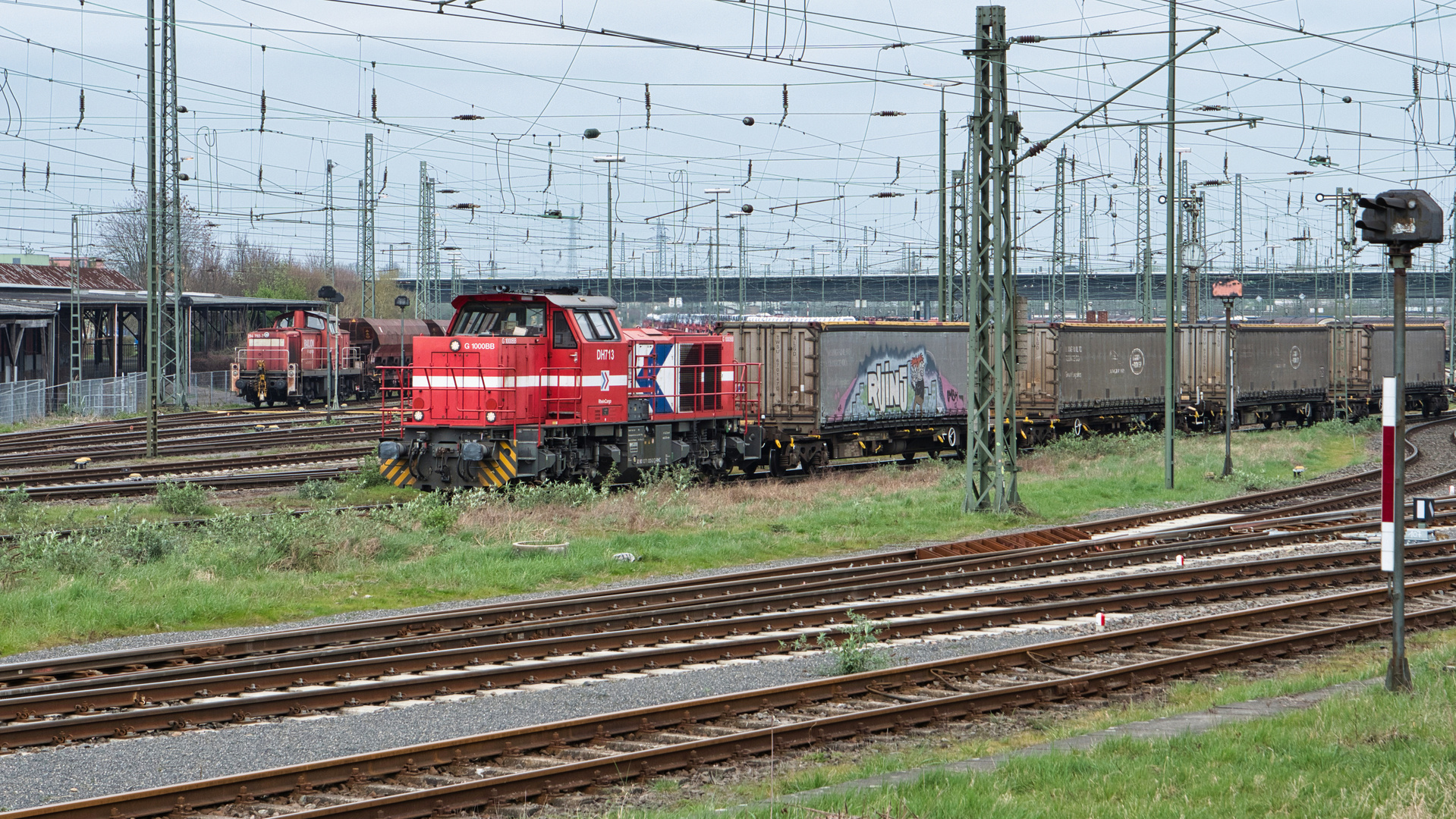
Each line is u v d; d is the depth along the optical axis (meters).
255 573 26.66
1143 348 67.44
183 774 14.36
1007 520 37.31
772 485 44.56
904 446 54.72
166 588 24.12
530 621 23.06
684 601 25.27
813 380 48.84
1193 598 26.50
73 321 89.12
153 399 50.31
